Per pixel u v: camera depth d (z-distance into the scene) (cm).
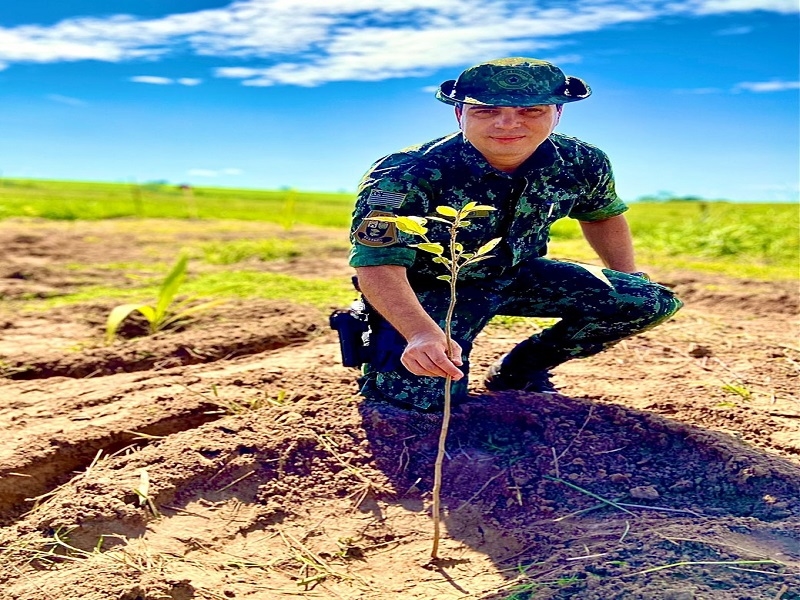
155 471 164
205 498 162
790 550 136
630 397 201
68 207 758
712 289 351
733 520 146
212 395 203
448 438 179
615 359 238
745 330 277
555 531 149
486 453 176
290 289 344
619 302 183
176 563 142
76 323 297
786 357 241
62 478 173
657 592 123
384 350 182
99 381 229
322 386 203
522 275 189
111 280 385
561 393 204
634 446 176
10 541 148
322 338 269
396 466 171
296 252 484
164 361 249
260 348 263
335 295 329
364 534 153
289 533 154
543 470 168
